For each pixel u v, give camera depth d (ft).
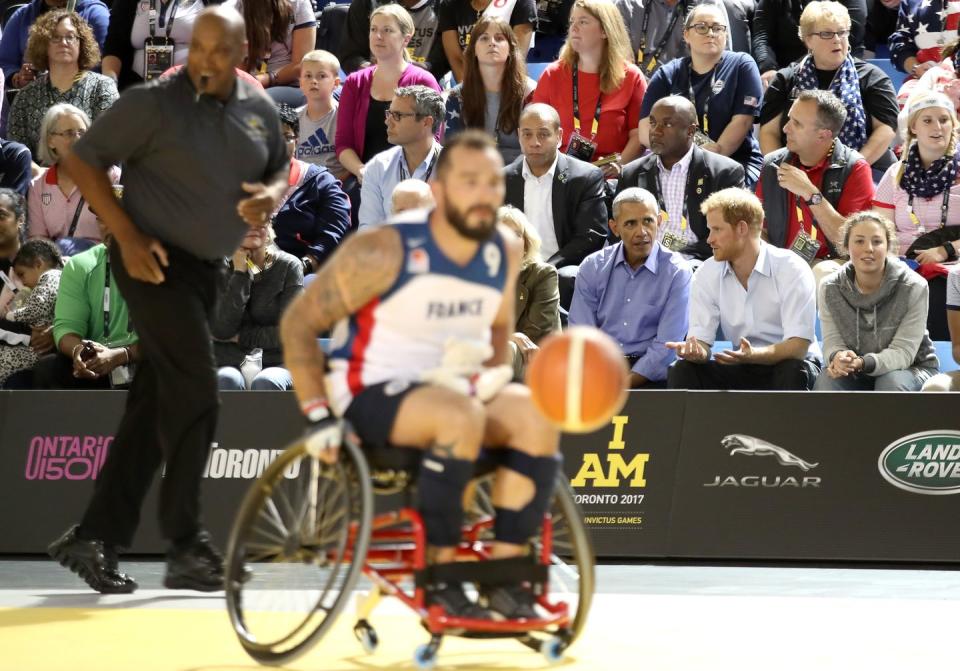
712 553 58.90
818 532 58.75
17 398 61.16
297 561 38.45
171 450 43.93
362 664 34.94
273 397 60.29
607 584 51.78
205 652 36.50
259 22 96.58
